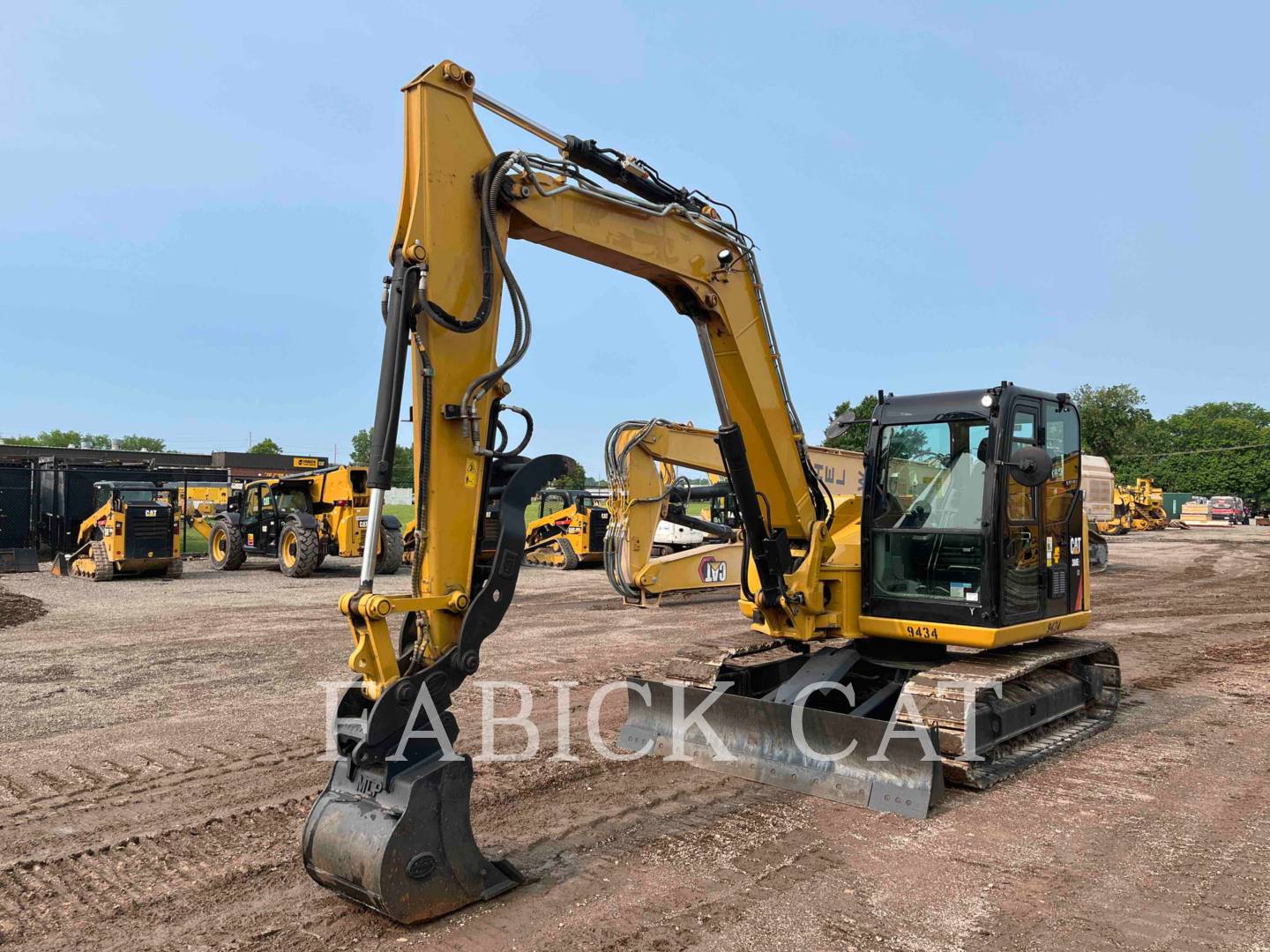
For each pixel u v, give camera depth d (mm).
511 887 4375
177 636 11789
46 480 25453
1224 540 38094
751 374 6320
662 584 12219
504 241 4742
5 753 6590
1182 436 97000
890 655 7219
